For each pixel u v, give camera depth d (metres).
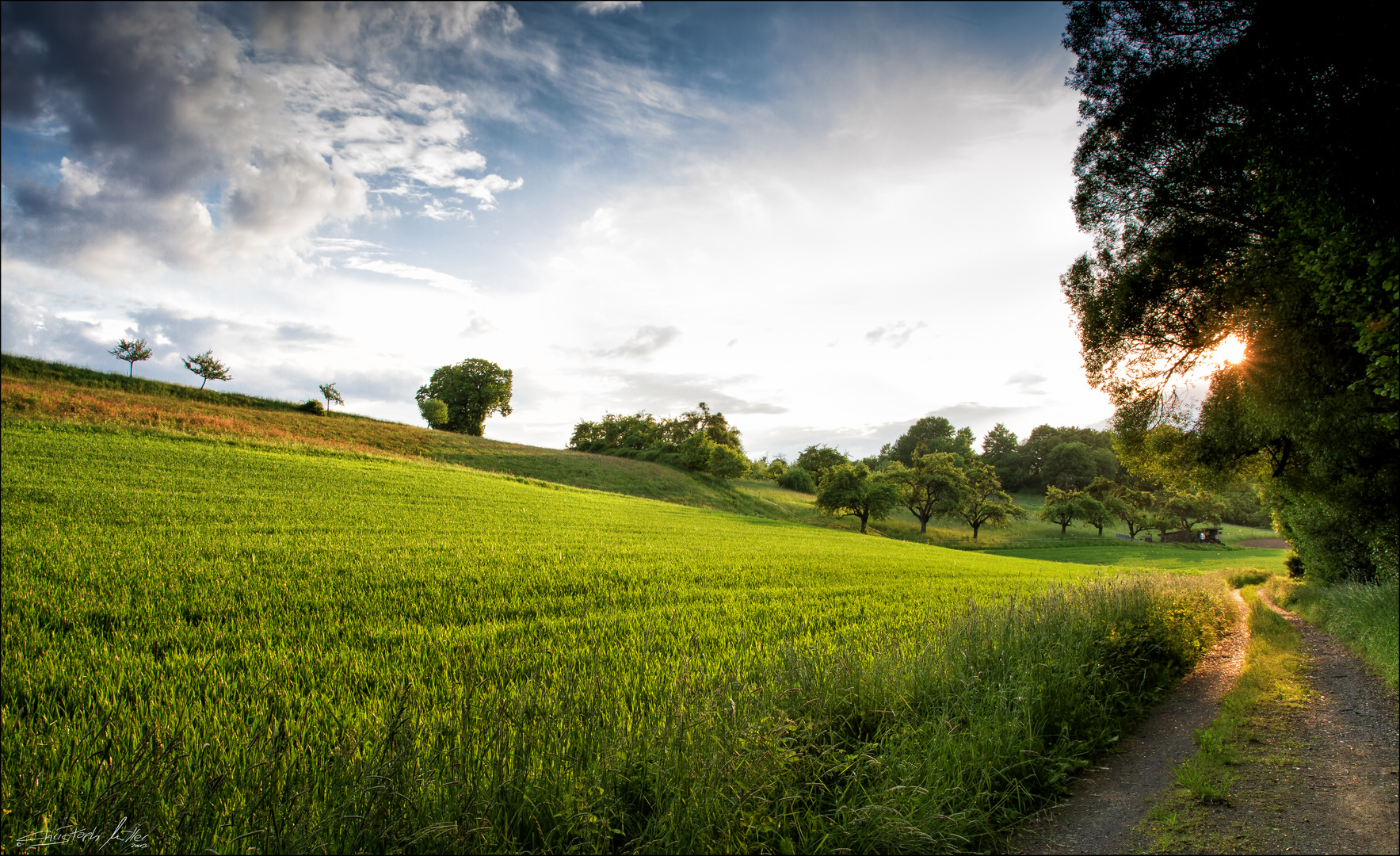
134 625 8.16
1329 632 13.19
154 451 27.16
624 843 3.61
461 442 66.06
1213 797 4.79
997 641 7.41
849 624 10.45
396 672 6.64
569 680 4.93
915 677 5.95
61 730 4.70
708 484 74.31
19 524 14.00
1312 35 9.19
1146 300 16.36
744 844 3.53
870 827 3.85
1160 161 14.45
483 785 3.67
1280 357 13.40
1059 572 28.48
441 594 11.19
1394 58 8.60
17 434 25.77
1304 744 5.93
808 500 84.50
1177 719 7.08
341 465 33.09
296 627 8.57
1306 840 4.06
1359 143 8.79
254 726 4.62
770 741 4.18
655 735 4.24
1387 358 8.77
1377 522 14.30
